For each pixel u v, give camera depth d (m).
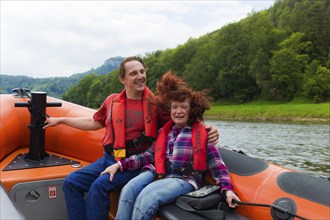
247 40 67.19
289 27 70.44
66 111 3.59
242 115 49.00
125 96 2.68
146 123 2.57
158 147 2.44
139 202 2.17
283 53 58.06
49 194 2.78
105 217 2.38
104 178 2.41
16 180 2.68
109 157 2.63
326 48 67.25
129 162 2.47
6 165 2.96
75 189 2.50
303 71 58.47
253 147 19.77
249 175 2.35
